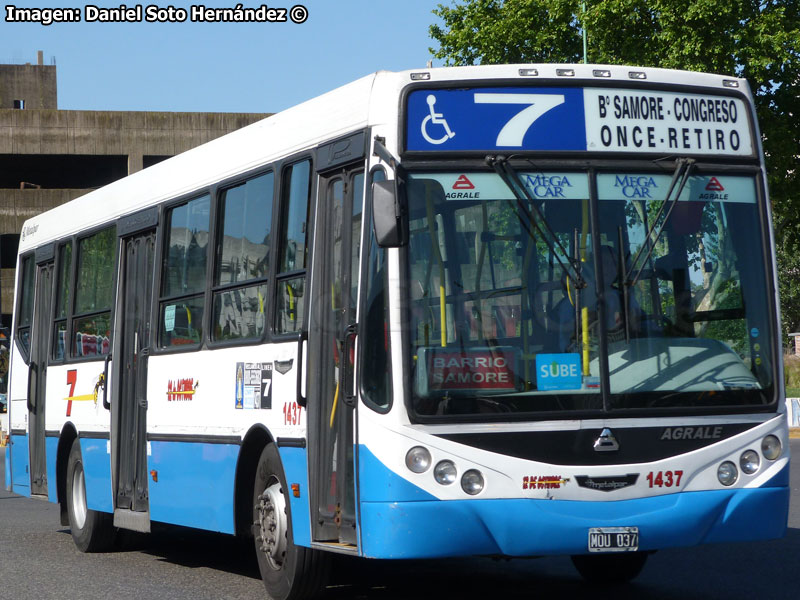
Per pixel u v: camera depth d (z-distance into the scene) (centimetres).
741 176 882
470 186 834
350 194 900
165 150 8344
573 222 839
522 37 4906
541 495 800
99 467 1368
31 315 1666
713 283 858
